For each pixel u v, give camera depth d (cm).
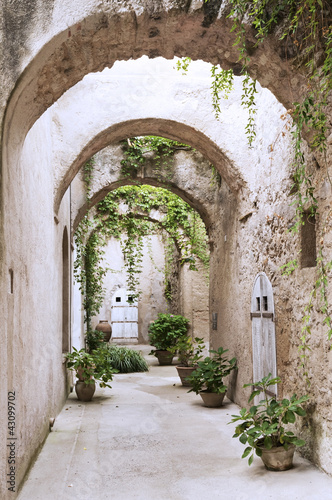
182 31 383
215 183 894
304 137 420
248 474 401
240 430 421
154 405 723
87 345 1233
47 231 561
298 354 467
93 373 767
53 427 576
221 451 474
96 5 348
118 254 1820
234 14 362
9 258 333
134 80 666
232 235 743
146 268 1833
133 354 1185
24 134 383
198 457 455
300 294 464
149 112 662
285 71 402
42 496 356
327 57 348
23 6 342
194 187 911
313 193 423
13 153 353
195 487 375
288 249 500
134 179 916
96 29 358
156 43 396
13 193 351
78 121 653
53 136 645
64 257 812
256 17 360
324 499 341
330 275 389
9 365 335
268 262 564
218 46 404
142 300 1827
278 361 525
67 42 355
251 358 638
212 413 659
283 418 404
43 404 505
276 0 363
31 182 444
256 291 606
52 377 592
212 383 707
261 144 606
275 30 370
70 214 860
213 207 905
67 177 652
